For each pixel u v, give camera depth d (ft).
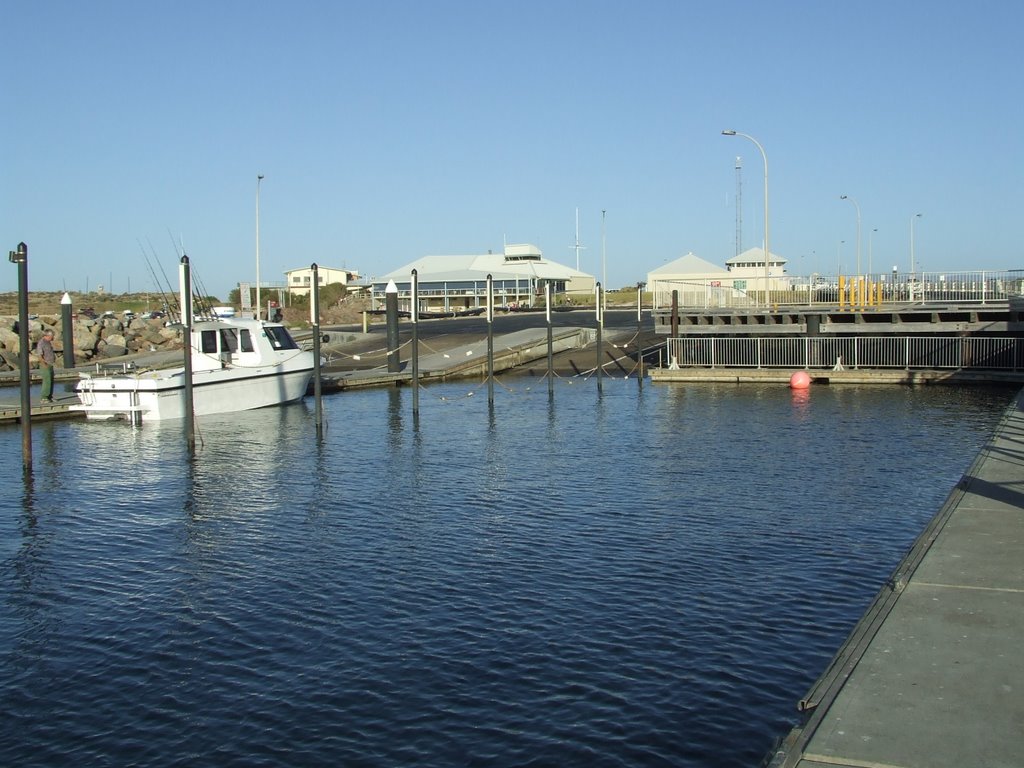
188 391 88.48
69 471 82.28
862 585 48.21
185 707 36.55
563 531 59.57
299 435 101.09
